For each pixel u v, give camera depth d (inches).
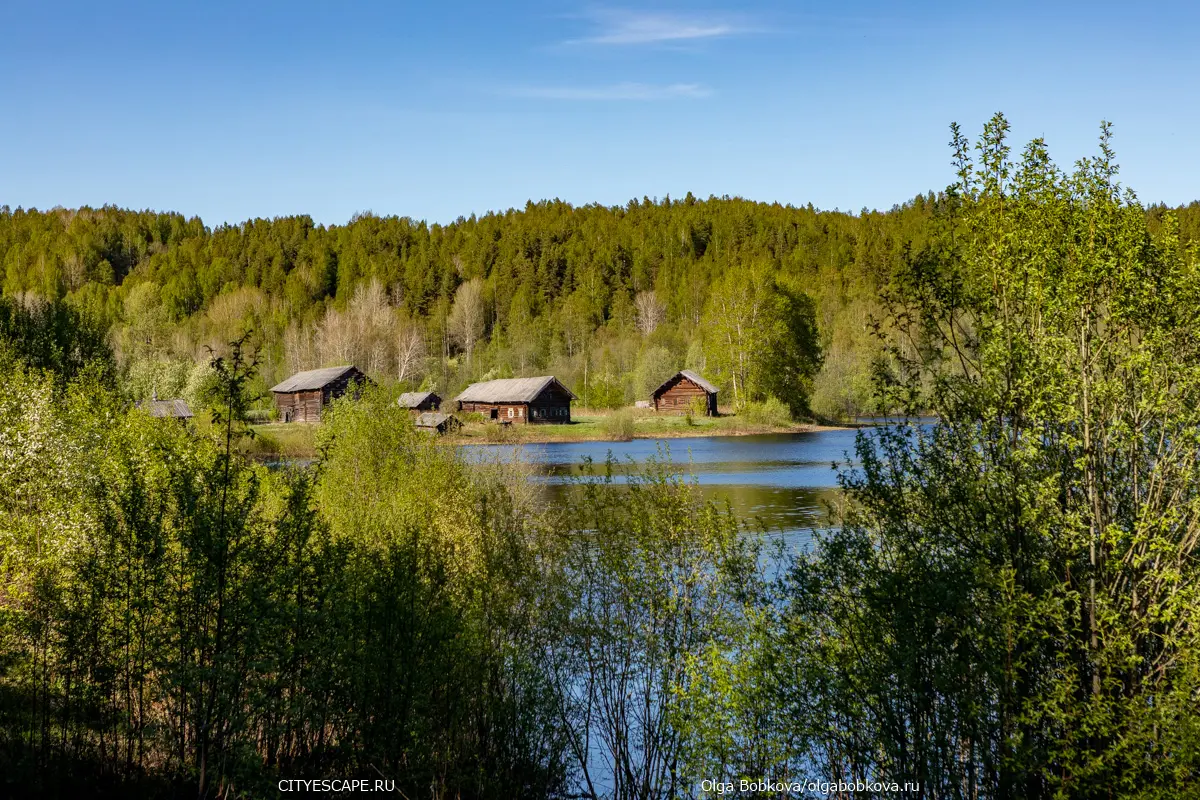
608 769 511.5
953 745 331.6
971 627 318.0
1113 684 324.8
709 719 399.5
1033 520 334.6
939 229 398.6
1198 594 318.0
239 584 383.2
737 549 476.7
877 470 379.6
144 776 433.4
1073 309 354.3
